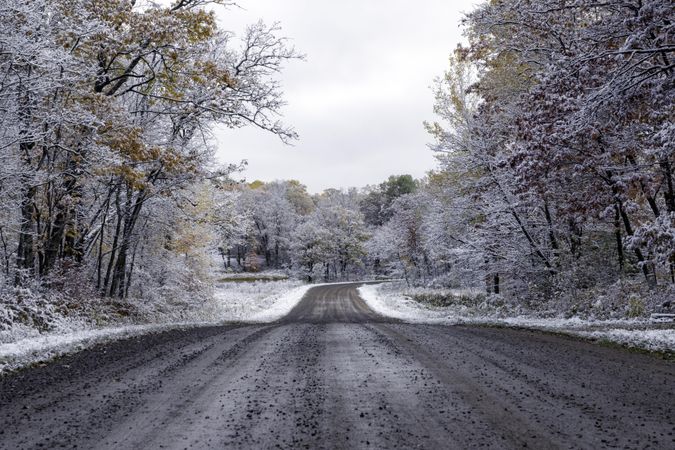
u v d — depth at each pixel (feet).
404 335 42.52
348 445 14.39
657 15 39.65
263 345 36.50
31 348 30.78
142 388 22.00
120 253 69.92
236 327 56.13
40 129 44.39
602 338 36.91
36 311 44.04
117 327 49.08
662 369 25.27
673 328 39.96
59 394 20.93
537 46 61.77
